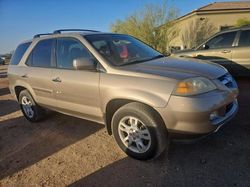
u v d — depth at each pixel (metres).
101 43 3.81
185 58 3.99
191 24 20.97
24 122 5.27
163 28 21.52
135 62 3.55
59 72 3.98
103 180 2.93
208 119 2.79
